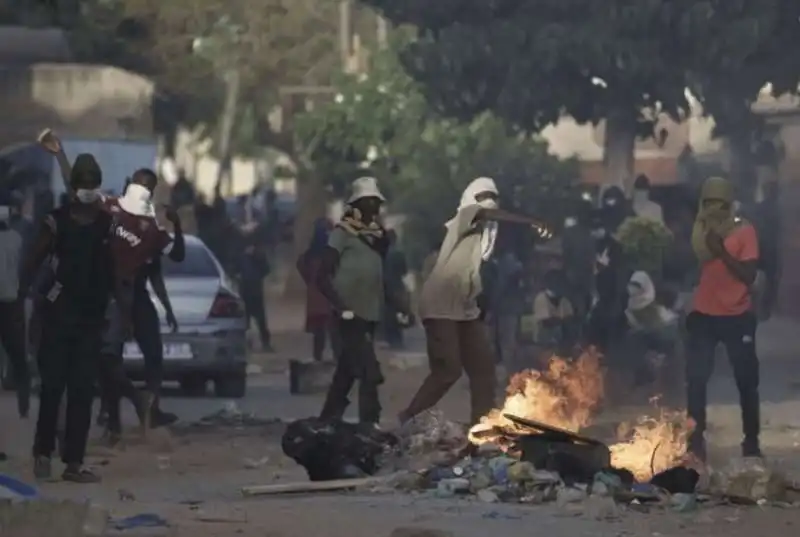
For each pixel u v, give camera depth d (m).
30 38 73.44
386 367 57.12
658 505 24.42
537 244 57.44
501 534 21.92
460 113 62.19
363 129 73.94
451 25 60.47
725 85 57.62
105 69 71.94
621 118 61.00
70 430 28.47
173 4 109.88
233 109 120.50
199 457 32.72
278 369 57.59
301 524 22.75
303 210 91.56
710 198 31.25
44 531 21.55
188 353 45.53
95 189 28.11
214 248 73.62
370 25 111.56
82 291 28.11
